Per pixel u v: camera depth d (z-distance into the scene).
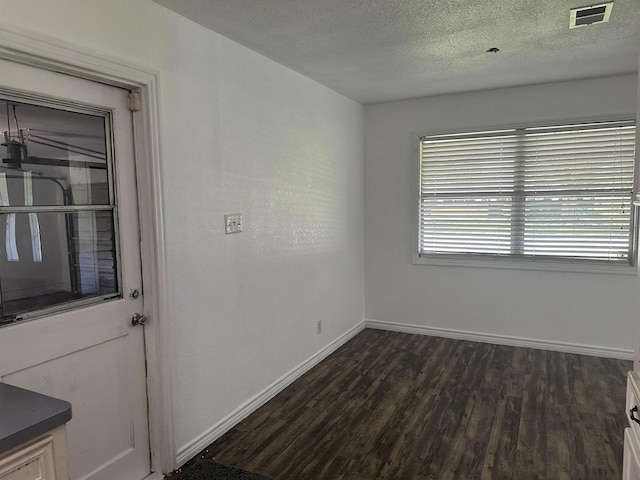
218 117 2.54
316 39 2.64
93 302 1.96
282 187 3.18
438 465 2.30
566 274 3.89
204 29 2.42
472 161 4.16
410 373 3.51
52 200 1.80
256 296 2.93
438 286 4.38
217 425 2.60
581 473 2.22
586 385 3.23
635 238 3.62
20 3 1.56
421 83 3.70
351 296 4.42
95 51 1.80
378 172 4.54
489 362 3.71
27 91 1.65
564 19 2.41
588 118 3.67
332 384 3.33
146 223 2.12
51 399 1.23
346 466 2.30
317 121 3.64
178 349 2.31
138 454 2.18
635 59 3.13
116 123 2.01
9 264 1.66
